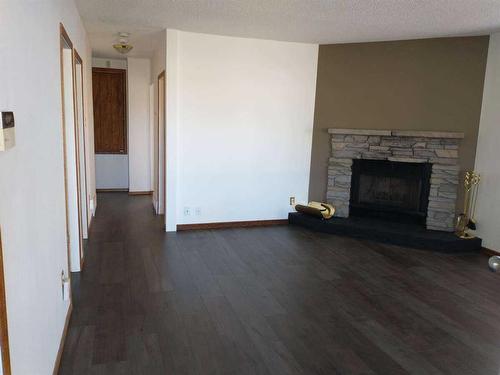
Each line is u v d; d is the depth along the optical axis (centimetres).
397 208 557
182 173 535
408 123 534
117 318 300
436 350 274
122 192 789
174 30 495
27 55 178
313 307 330
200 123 532
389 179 567
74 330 281
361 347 274
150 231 534
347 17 415
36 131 194
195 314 311
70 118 364
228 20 441
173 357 254
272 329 293
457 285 389
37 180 194
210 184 550
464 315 327
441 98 513
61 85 283
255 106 554
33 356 179
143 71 738
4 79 139
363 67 548
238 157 558
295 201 598
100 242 482
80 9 407
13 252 148
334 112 571
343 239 527
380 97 543
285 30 482
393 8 378
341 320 310
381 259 455
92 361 246
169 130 514
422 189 535
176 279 377
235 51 532
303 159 591
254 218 581
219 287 363
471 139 507
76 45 401
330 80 567
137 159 764
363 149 556
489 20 413
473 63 495
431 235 503
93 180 620
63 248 278
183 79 515
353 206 582
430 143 518
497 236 475
